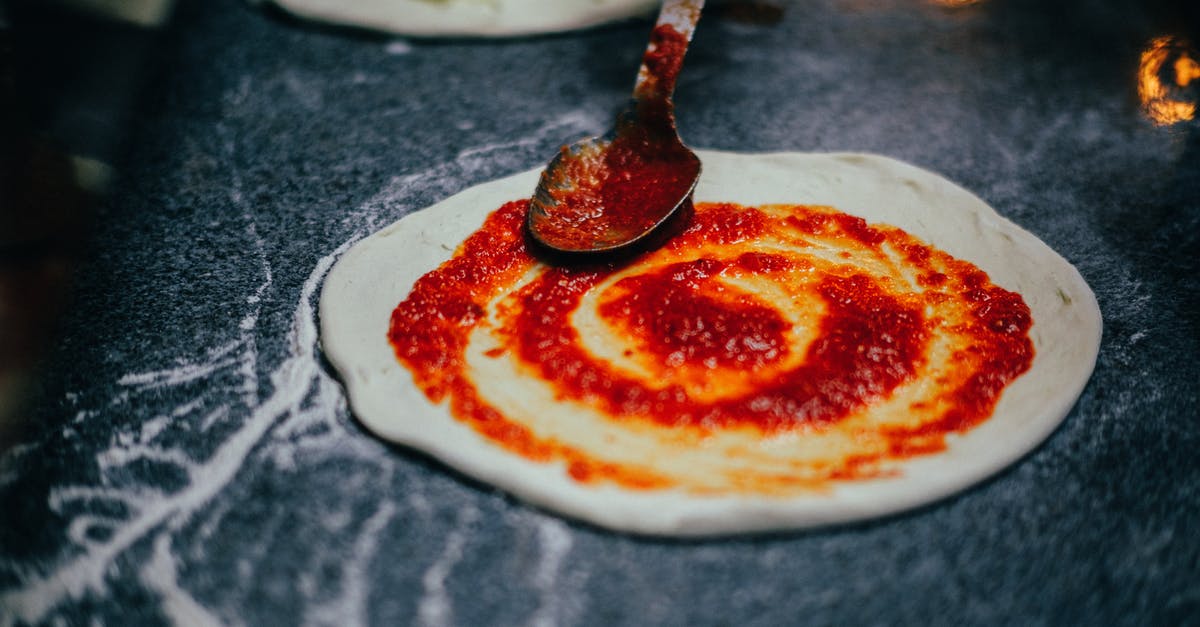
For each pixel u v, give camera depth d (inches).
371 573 14.5
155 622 14.1
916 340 17.1
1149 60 25.5
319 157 21.8
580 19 25.9
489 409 16.1
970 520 15.0
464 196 19.9
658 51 19.5
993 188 21.1
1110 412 16.4
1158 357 17.4
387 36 25.9
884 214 19.6
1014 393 16.4
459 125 22.8
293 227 20.0
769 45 26.0
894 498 15.0
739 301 17.5
